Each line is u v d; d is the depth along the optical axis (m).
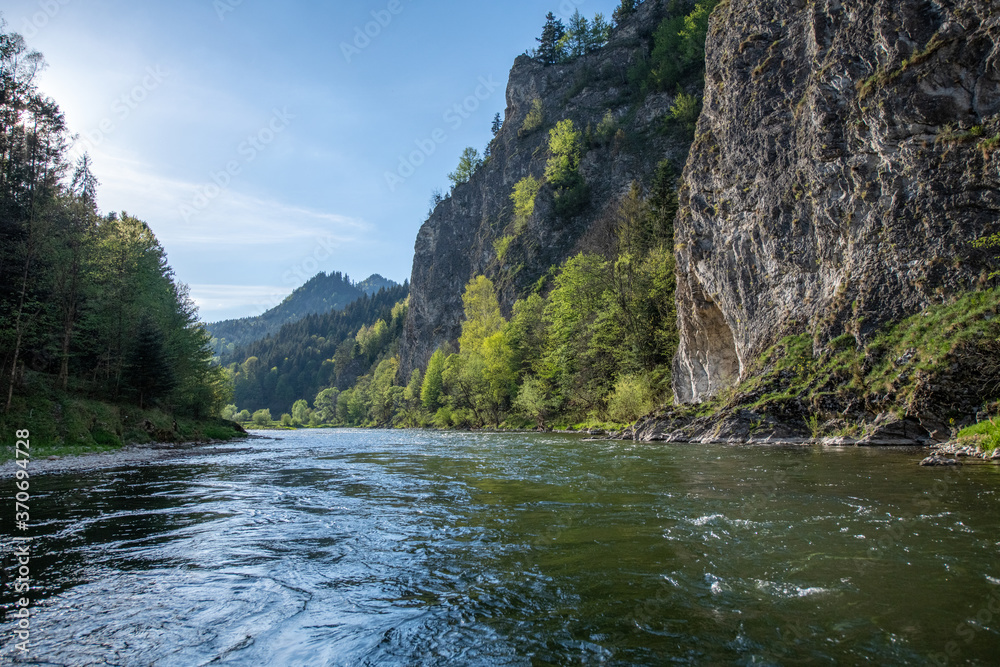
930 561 4.79
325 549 6.23
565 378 49.06
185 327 42.69
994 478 8.62
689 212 31.97
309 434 65.19
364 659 3.50
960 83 16.17
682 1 85.38
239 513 8.59
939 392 14.04
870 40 19.06
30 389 24.25
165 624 4.11
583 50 114.19
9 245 26.66
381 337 177.25
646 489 9.56
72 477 14.25
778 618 3.85
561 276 52.59
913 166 17.19
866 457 12.50
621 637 3.67
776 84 24.75
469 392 68.38
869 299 17.95
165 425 32.53
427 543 6.34
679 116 71.25
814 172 21.14
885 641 3.43
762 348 23.73
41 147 32.16
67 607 4.48
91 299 31.25
